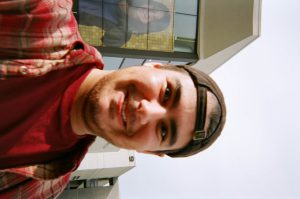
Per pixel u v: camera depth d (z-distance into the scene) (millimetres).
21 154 457
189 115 532
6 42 424
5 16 414
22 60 422
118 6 1621
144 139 515
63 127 478
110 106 488
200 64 1889
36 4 438
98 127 495
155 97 514
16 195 506
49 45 462
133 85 505
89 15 1576
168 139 537
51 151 489
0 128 426
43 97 453
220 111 577
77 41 499
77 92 485
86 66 506
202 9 1743
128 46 1664
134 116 492
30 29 440
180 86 526
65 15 496
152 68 529
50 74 457
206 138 568
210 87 562
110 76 503
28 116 444
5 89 417
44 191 560
